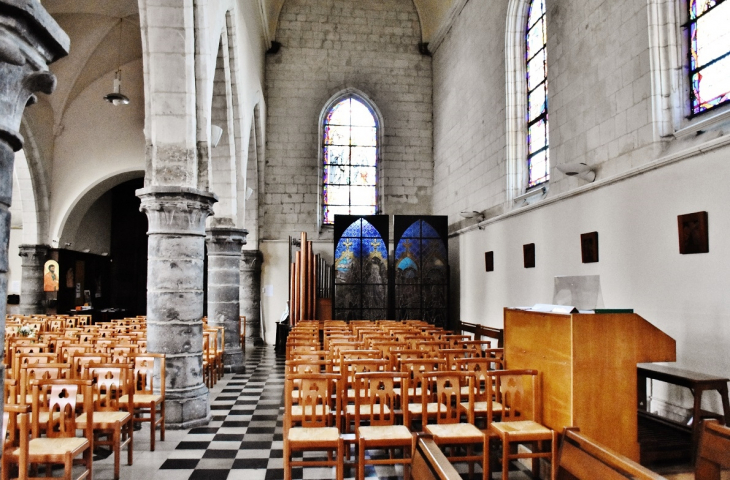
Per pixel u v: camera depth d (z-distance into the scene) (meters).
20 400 5.05
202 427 7.55
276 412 8.48
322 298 17.52
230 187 12.05
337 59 19.95
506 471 4.60
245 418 8.09
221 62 11.20
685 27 7.53
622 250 8.11
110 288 22.84
